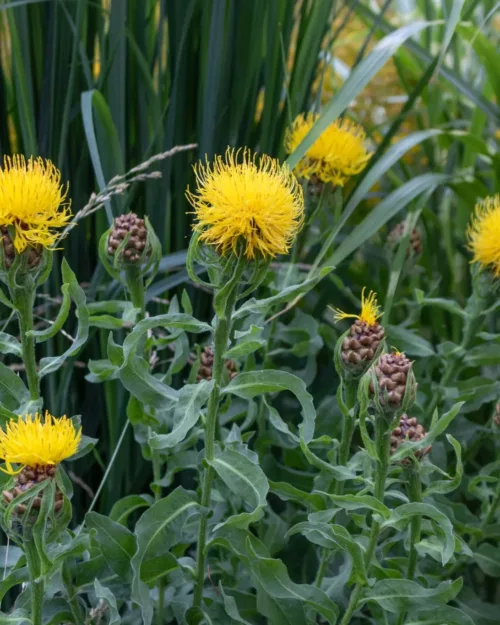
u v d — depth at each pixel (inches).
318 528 54.7
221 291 53.2
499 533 59.9
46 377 65.6
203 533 55.9
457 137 69.4
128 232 57.1
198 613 56.7
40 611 53.2
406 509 53.6
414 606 54.5
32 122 64.7
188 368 67.7
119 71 64.6
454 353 62.9
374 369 53.1
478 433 64.6
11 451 51.4
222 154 67.4
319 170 62.6
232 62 66.4
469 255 74.1
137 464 65.9
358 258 76.4
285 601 55.9
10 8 64.0
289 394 69.6
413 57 79.4
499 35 86.6
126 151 67.3
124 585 56.6
